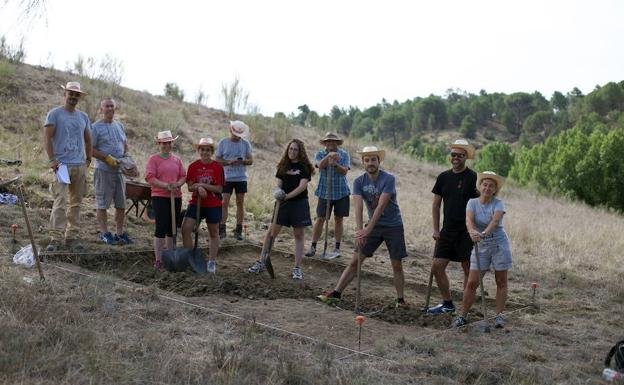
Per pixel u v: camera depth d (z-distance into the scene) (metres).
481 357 6.68
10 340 5.53
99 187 9.88
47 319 6.12
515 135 150.00
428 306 8.64
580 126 107.19
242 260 10.81
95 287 7.28
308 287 9.30
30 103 18.09
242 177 11.59
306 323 7.54
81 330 5.98
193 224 9.52
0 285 6.91
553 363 6.79
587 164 38.78
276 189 9.58
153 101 22.34
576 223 20.09
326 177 11.49
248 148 11.62
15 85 18.69
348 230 13.77
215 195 9.48
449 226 8.41
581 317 8.95
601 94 134.75
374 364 6.27
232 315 7.23
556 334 7.89
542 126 142.75
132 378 5.30
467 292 7.88
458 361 6.51
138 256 9.58
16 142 14.82
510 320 8.41
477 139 145.62
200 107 24.05
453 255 8.46
